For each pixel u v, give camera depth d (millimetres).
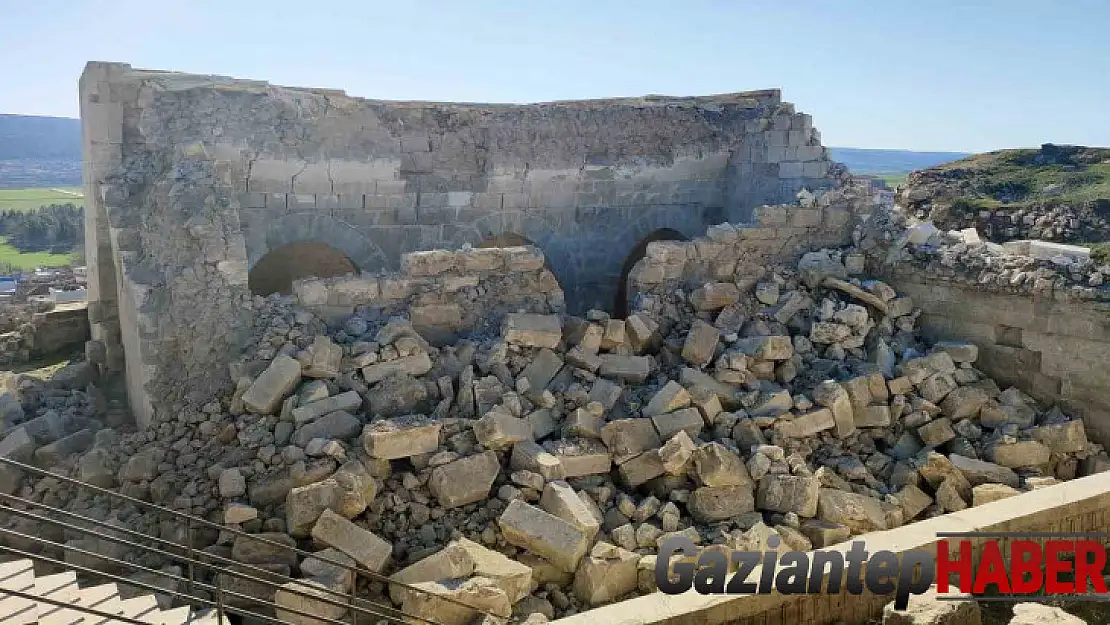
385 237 17672
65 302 22047
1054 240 18359
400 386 12141
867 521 11125
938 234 15883
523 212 19016
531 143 18969
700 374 13344
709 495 11117
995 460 12555
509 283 14531
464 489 10750
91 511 10938
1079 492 9711
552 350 13602
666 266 15586
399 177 17641
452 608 9031
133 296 12750
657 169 20172
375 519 10508
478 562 9711
